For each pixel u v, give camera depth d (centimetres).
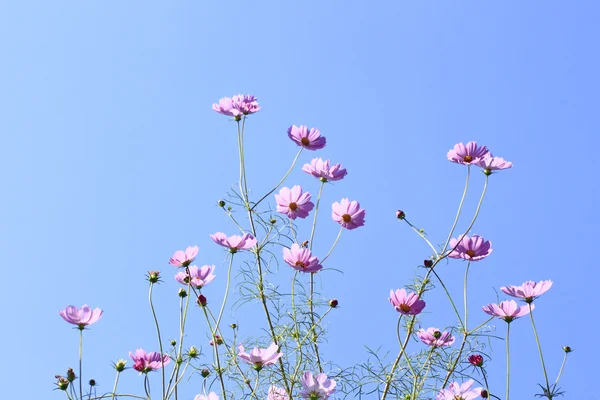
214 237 266
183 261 265
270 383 271
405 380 271
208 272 268
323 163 278
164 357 261
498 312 262
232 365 271
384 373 271
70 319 246
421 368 271
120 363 252
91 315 247
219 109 278
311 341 275
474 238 267
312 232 275
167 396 254
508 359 260
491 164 267
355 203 274
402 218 270
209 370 268
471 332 266
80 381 244
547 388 256
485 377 265
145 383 255
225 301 263
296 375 272
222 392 260
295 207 276
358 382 272
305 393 257
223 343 271
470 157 267
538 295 260
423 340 272
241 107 278
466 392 263
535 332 259
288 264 265
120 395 250
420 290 268
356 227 274
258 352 257
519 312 261
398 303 262
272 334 270
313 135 280
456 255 266
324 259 274
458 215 266
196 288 267
